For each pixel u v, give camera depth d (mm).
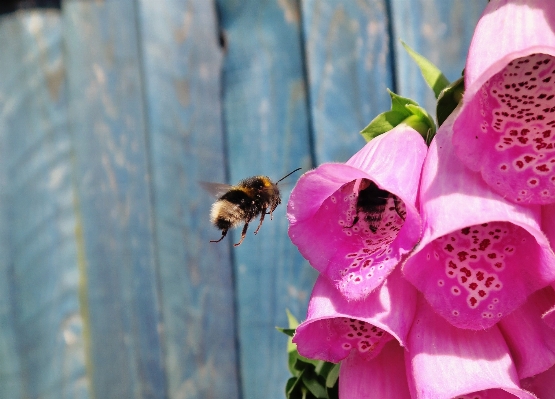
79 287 368
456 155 167
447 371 175
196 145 349
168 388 355
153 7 349
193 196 350
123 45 355
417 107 194
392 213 192
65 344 368
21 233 367
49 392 369
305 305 334
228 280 347
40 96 363
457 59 314
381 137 193
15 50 362
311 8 327
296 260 334
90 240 366
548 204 171
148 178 354
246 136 341
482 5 311
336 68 326
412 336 181
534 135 165
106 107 359
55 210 365
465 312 168
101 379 369
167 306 353
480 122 165
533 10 167
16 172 365
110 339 365
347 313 178
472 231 173
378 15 322
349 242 181
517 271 169
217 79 348
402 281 181
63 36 363
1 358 370
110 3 355
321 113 327
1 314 369
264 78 337
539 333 177
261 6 335
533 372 176
